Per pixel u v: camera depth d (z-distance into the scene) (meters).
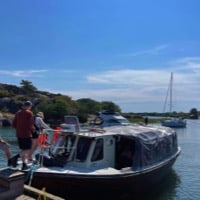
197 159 29.86
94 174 12.78
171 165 19.38
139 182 14.53
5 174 9.22
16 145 37.59
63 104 83.94
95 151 13.90
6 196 8.97
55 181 12.44
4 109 87.12
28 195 9.87
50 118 82.19
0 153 29.25
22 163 12.40
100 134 14.27
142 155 14.91
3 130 61.59
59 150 14.18
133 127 18.61
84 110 91.56
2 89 109.81
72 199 13.04
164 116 95.44
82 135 13.87
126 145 15.30
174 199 16.78
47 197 9.45
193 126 101.75
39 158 13.22
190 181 20.70
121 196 14.04
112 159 14.77
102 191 13.22
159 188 18.03
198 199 16.81
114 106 99.88
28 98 98.44
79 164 13.59
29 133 12.16
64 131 14.20
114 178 13.11
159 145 17.28
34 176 12.32
